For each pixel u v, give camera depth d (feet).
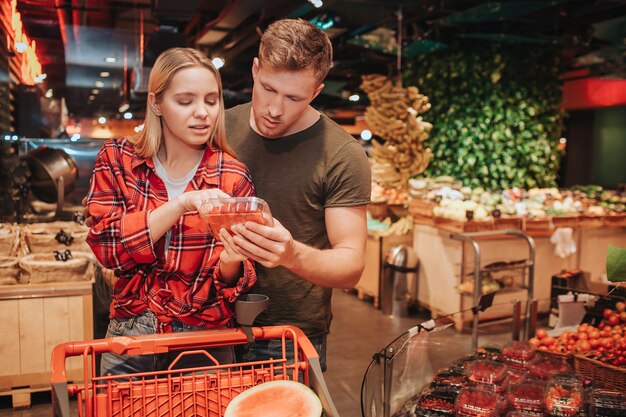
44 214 16.65
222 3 17.46
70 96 19.56
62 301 11.71
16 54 17.03
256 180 5.97
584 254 18.92
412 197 20.21
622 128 37.29
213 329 4.58
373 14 19.12
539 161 22.88
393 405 6.82
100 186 4.95
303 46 4.91
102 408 4.11
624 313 8.26
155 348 4.35
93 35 19.29
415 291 19.04
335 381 13.34
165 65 4.76
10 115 17.19
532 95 22.76
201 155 5.23
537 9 19.77
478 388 7.27
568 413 6.67
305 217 5.90
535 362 8.01
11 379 11.59
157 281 5.01
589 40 21.88
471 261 17.04
